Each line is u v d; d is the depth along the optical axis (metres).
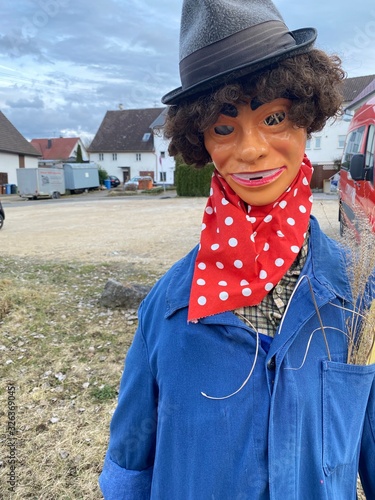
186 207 17.86
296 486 0.84
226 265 0.90
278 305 0.90
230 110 0.89
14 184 39.22
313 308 0.89
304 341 0.88
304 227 0.93
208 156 1.10
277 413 0.84
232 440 0.85
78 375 3.68
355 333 0.92
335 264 0.96
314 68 0.91
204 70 0.88
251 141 0.87
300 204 0.94
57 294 5.76
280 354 0.85
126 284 5.34
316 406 0.86
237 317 0.89
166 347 0.92
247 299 0.87
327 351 0.89
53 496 2.40
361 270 0.92
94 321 4.82
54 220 14.84
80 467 2.60
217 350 0.87
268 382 0.85
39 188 30.44
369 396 0.95
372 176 5.42
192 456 0.88
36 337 4.43
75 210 18.70
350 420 0.89
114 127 51.00
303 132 0.92
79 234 11.09
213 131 0.92
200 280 0.91
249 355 0.87
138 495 1.04
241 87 0.85
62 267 7.29
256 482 0.84
